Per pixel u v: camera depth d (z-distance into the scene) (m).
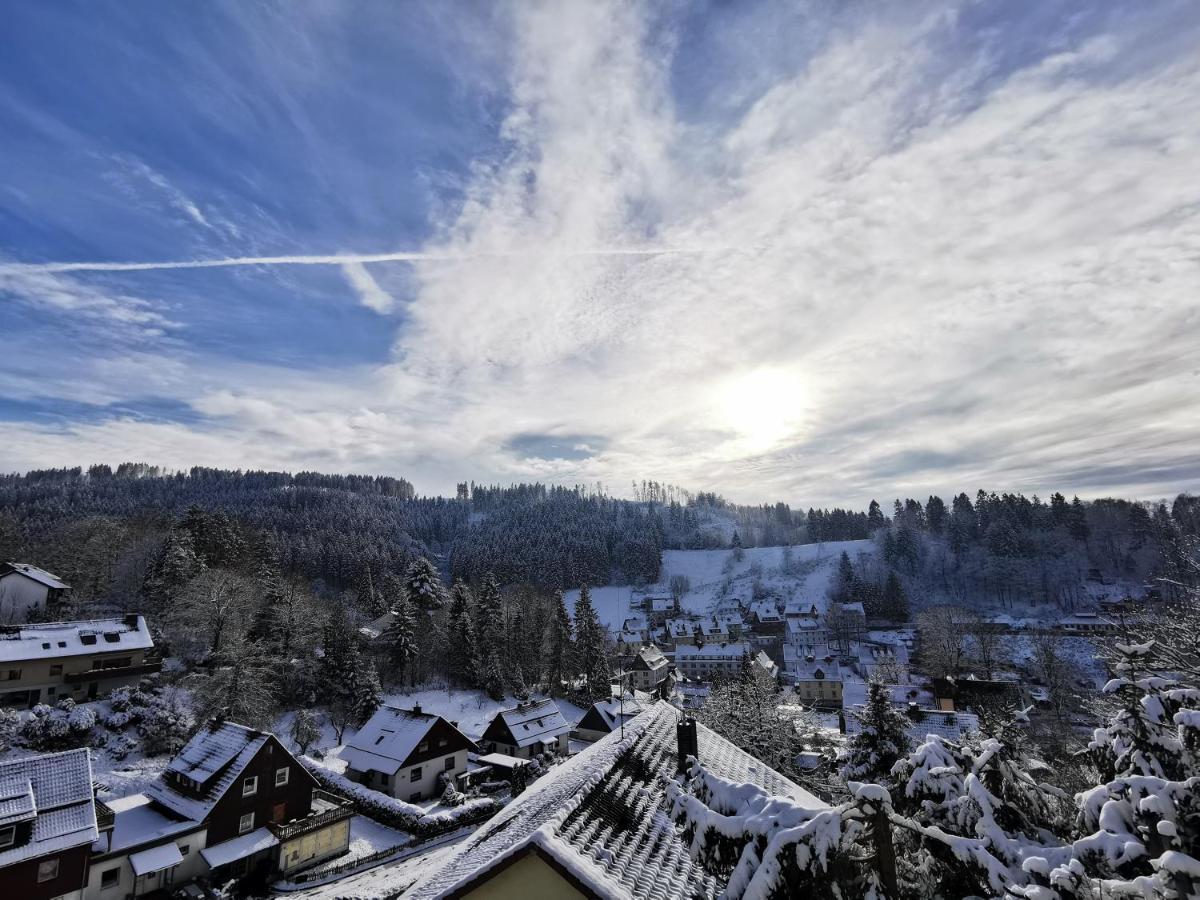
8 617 65.19
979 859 8.52
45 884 26.02
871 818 7.77
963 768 10.66
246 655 55.91
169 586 70.56
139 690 52.06
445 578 189.38
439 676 82.00
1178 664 16.62
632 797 12.70
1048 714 59.22
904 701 67.12
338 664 64.50
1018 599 131.62
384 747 47.28
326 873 32.84
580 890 8.62
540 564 189.50
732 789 9.05
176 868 30.73
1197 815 8.59
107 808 30.56
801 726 43.69
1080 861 8.64
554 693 84.12
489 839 13.12
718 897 7.79
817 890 7.36
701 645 133.50
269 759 34.84
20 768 27.92
